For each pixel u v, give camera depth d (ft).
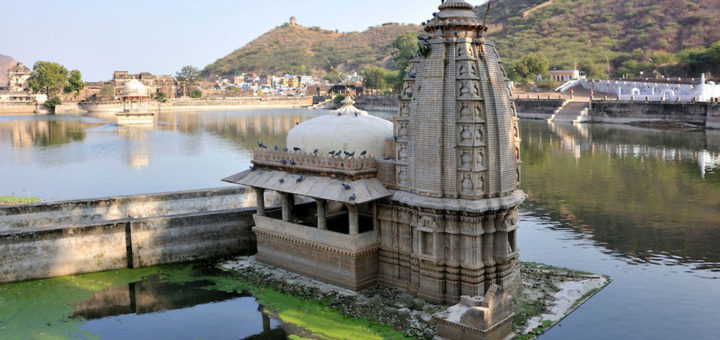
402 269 87.76
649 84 397.39
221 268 103.30
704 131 301.43
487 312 67.51
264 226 101.04
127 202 124.06
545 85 503.61
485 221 79.36
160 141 314.55
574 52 636.07
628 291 88.79
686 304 83.66
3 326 80.79
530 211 142.61
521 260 104.88
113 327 80.48
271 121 470.80
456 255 79.97
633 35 640.17
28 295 92.22
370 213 105.19
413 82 83.87
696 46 575.38
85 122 458.91
